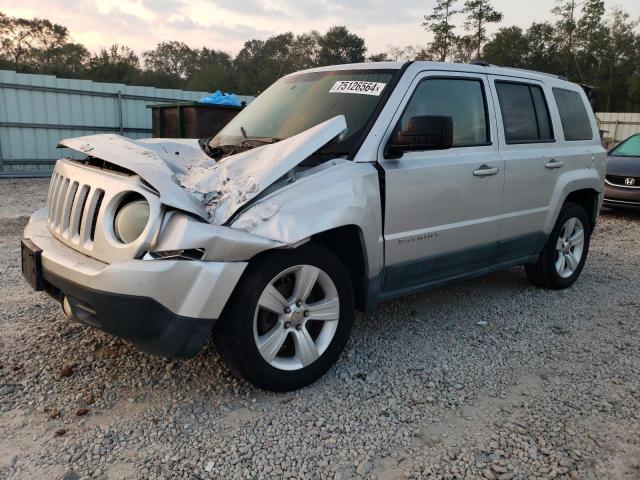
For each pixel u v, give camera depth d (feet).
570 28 173.99
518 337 14.17
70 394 10.58
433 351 13.19
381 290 12.58
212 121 38.52
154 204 9.31
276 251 10.28
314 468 8.76
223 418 10.02
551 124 16.99
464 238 14.16
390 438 9.61
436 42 166.20
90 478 8.30
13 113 46.16
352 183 11.24
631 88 162.30
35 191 37.96
